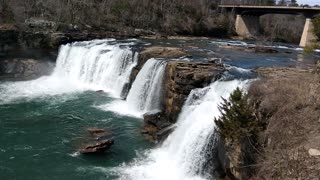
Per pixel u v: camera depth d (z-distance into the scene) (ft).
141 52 119.34
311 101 58.49
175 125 81.51
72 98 112.47
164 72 95.09
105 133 83.71
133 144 79.00
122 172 68.03
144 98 102.42
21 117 93.91
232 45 180.14
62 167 68.85
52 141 79.56
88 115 96.68
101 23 206.08
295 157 49.65
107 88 124.26
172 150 75.41
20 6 175.01
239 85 76.13
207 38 241.14
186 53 125.08
